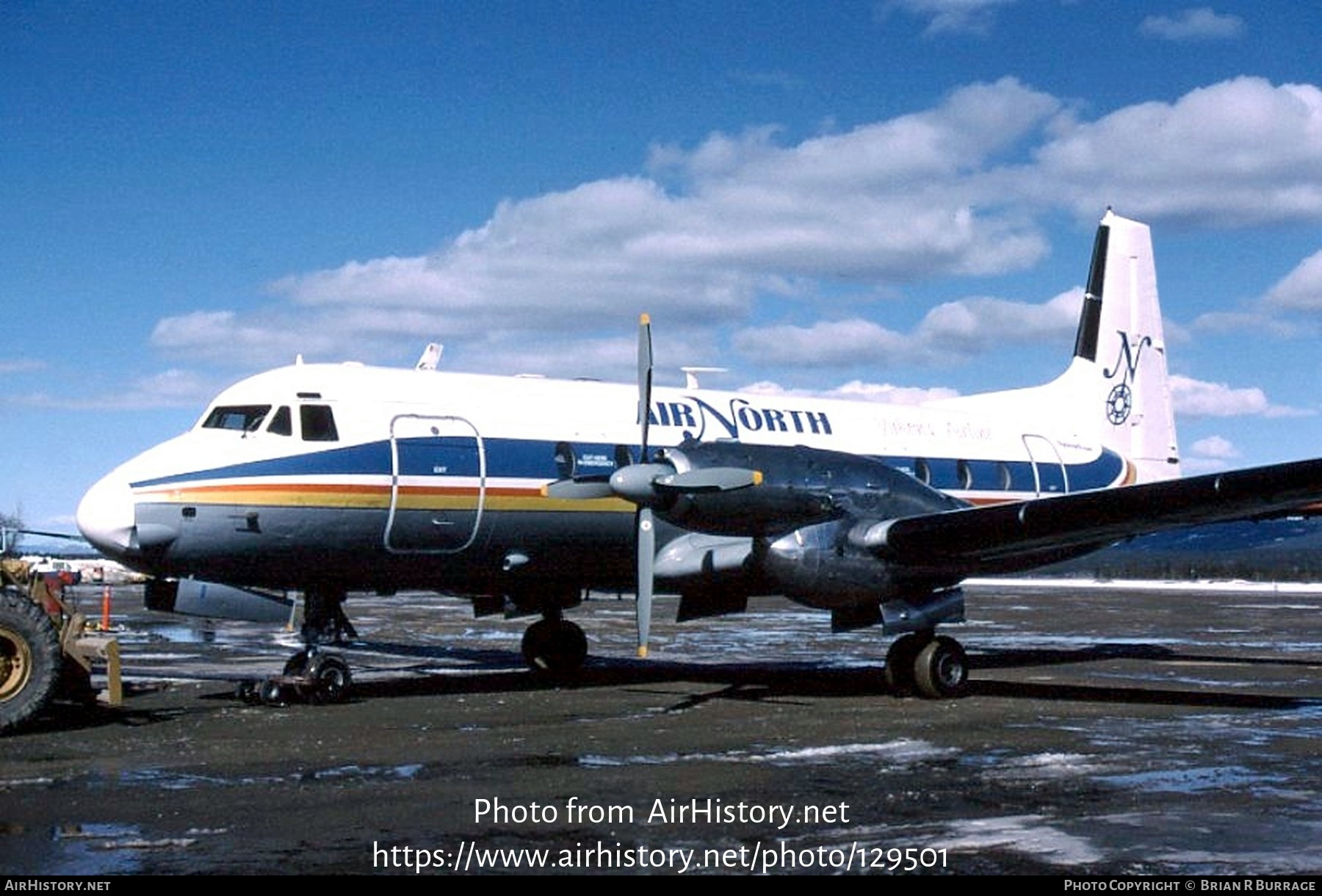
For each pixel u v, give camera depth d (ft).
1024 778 27.17
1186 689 45.93
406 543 42.42
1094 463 63.67
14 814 23.18
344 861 20.12
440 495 42.60
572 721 36.40
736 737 33.14
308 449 40.75
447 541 43.21
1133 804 24.50
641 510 41.47
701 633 77.97
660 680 48.62
